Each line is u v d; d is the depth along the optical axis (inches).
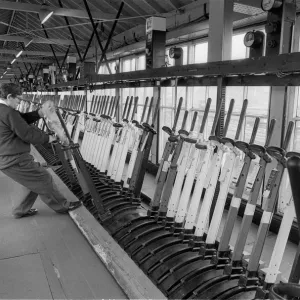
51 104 139.9
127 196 155.7
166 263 101.0
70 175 184.4
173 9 236.5
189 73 121.1
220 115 122.4
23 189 143.3
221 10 131.0
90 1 285.3
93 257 112.7
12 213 146.5
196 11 205.5
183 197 117.8
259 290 77.4
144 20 261.6
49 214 150.7
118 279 96.3
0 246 118.7
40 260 109.4
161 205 127.7
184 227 113.9
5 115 124.3
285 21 119.0
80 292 92.5
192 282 90.4
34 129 130.3
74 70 346.6
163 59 176.2
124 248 116.0
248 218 87.4
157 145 262.1
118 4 269.7
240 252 89.7
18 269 103.7
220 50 133.3
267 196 81.1
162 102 276.7
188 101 249.0
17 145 131.7
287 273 124.0
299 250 60.5
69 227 137.0
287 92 154.3
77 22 346.9
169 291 91.0
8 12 398.6
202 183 109.4
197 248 106.7
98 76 208.2
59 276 100.3
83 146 217.0
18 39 339.6
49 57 563.8
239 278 86.8
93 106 241.8
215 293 84.4
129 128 165.5
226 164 96.7
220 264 95.9
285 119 156.3
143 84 172.7
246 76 111.0
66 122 235.9
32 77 576.4
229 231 94.6
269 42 121.4
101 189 166.9
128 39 303.1
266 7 117.2
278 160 79.1
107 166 193.2
